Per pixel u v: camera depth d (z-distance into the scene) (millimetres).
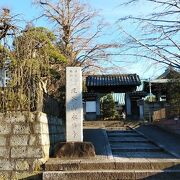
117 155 11344
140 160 10008
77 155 10602
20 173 9273
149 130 20453
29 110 9680
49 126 11000
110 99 33156
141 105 29422
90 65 24578
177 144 13938
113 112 32656
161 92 30516
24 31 10234
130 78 30422
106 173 9078
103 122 25812
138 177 9062
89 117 30266
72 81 11297
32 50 10102
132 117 30375
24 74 9836
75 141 10961
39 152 9422
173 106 20859
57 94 15016
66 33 23453
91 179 9023
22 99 9750
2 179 9156
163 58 7727
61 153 10602
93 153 10695
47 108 11180
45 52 10914
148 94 31891
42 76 10969
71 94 11227
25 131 9516
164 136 17188
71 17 23688
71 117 11109
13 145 9438
